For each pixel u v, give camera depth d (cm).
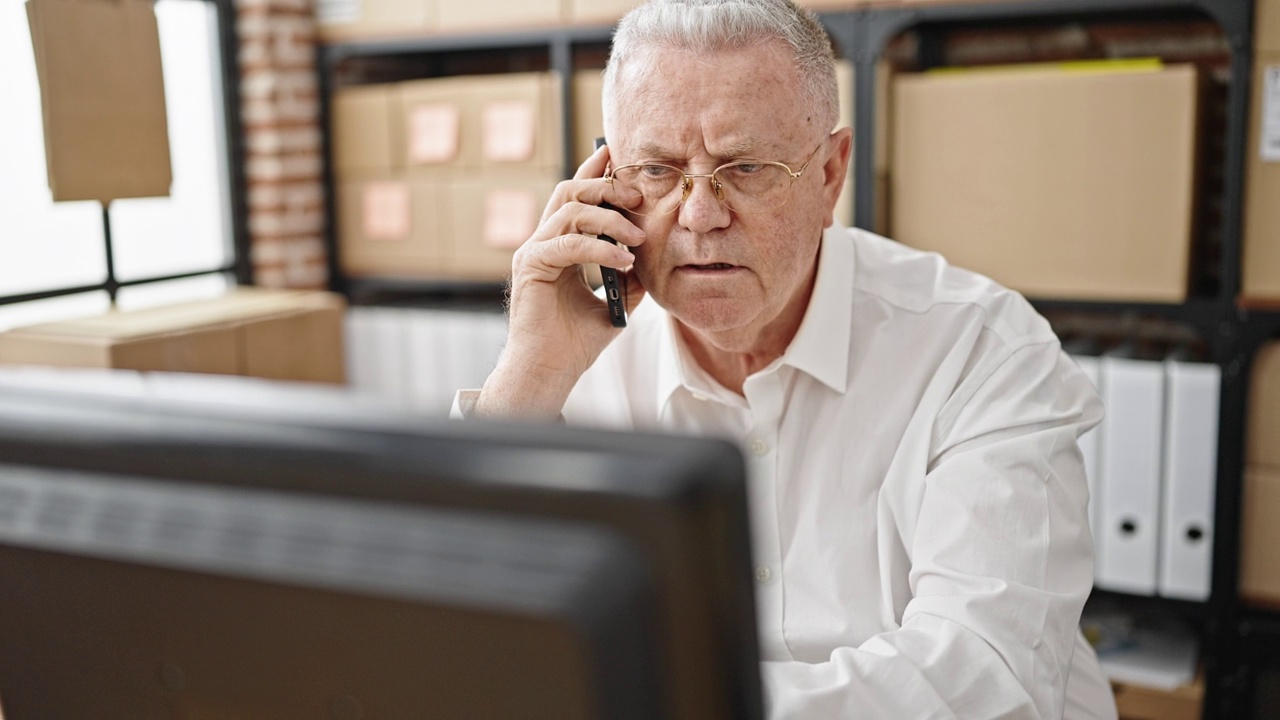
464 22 265
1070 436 108
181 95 272
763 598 118
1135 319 252
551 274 112
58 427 43
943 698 86
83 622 44
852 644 114
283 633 40
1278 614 213
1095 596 221
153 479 42
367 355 281
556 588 36
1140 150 208
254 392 42
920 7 220
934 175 225
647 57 102
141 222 265
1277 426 206
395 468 38
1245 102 199
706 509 35
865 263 126
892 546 115
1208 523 210
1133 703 218
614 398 132
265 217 283
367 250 288
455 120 270
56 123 218
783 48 101
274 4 275
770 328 119
